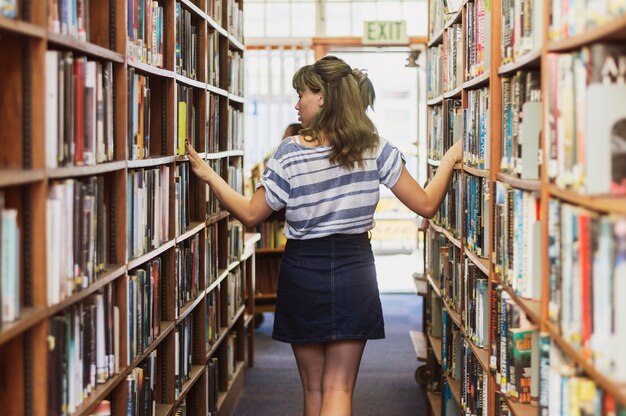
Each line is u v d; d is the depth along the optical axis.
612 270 1.48
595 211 1.66
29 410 1.99
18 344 1.98
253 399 5.25
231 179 4.97
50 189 2.07
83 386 2.37
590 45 1.71
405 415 4.90
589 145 1.62
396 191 3.12
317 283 2.97
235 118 5.13
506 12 2.69
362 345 3.07
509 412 2.59
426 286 5.57
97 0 2.69
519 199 2.42
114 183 2.72
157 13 3.25
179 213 3.63
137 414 2.91
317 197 2.95
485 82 3.16
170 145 3.45
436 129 4.72
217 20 4.64
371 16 8.95
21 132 1.96
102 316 2.53
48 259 2.00
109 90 2.58
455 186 3.98
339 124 2.96
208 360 4.41
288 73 8.81
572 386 1.76
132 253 2.88
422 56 9.03
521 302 2.34
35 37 1.93
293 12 8.93
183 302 3.74
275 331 3.07
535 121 2.38
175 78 3.46
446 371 4.18
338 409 3.00
